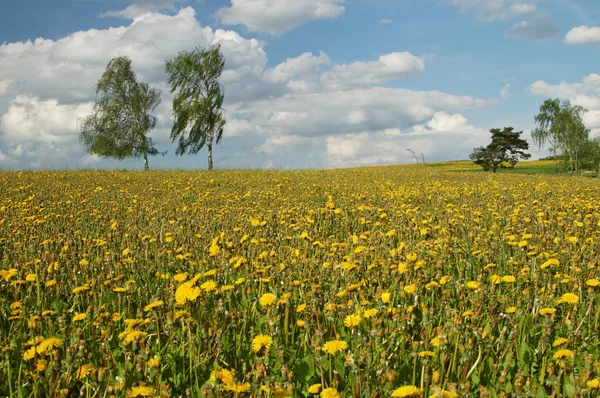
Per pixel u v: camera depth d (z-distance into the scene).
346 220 9.56
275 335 3.79
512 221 9.35
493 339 3.58
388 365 3.29
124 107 58.41
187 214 10.85
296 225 8.83
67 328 4.31
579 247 6.66
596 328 4.08
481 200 13.61
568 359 3.28
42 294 5.00
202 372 3.59
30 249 6.77
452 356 3.42
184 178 23.45
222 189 17.61
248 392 3.10
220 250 6.08
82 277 5.54
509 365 3.50
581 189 17.95
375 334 3.51
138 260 6.33
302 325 3.95
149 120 59.34
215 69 55.47
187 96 55.31
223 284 5.32
